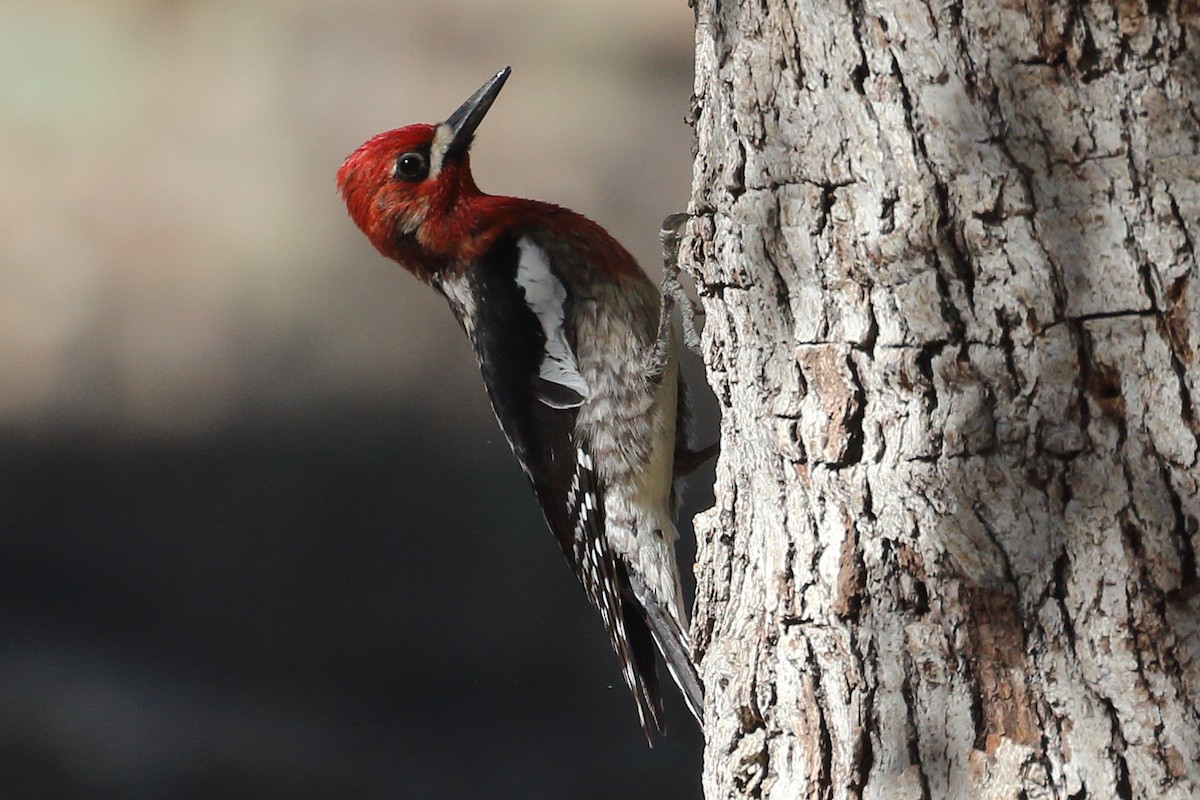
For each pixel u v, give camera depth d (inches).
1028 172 193.6
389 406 788.0
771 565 232.4
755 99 222.2
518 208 384.8
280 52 1043.9
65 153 944.3
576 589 673.0
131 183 933.8
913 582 211.2
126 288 868.0
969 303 199.8
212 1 1117.1
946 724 209.3
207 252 897.5
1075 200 191.2
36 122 960.3
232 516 717.3
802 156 216.1
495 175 928.3
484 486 734.5
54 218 886.4
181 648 633.0
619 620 372.2
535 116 984.9
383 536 701.3
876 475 212.4
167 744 579.2
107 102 999.0
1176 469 188.1
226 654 634.2
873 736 217.0
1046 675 199.6
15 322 833.5
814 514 222.5
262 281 875.4
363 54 1039.6
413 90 1034.7
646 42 1083.9
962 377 201.2
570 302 371.2
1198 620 188.9
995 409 199.2
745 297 232.7
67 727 583.8
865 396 213.6
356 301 874.1
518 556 680.4
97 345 831.7
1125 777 194.9
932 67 198.4
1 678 606.9
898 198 203.5
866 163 206.5
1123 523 191.9
